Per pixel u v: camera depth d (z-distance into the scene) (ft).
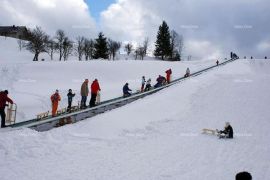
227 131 69.36
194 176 48.29
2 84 160.56
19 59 345.92
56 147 55.72
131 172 47.98
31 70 190.90
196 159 55.57
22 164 47.65
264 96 107.45
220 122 80.48
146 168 49.98
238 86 118.42
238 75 139.44
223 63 208.33
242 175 26.35
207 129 70.85
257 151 62.08
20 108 110.32
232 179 48.21
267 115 89.15
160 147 60.34
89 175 45.75
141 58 431.43
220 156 57.93
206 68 184.03
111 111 82.28
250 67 202.18
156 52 376.89
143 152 57.11
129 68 192.75
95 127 68.59
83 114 78.33
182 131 71.10
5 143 53.57
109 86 153.79
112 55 426.51
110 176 45.96
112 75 181.57
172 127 72.90
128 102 95.96
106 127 69.05
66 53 390.42
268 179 49.57
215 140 66.74
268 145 66.18
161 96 99.96
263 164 55.67
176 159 54.80
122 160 52.65
